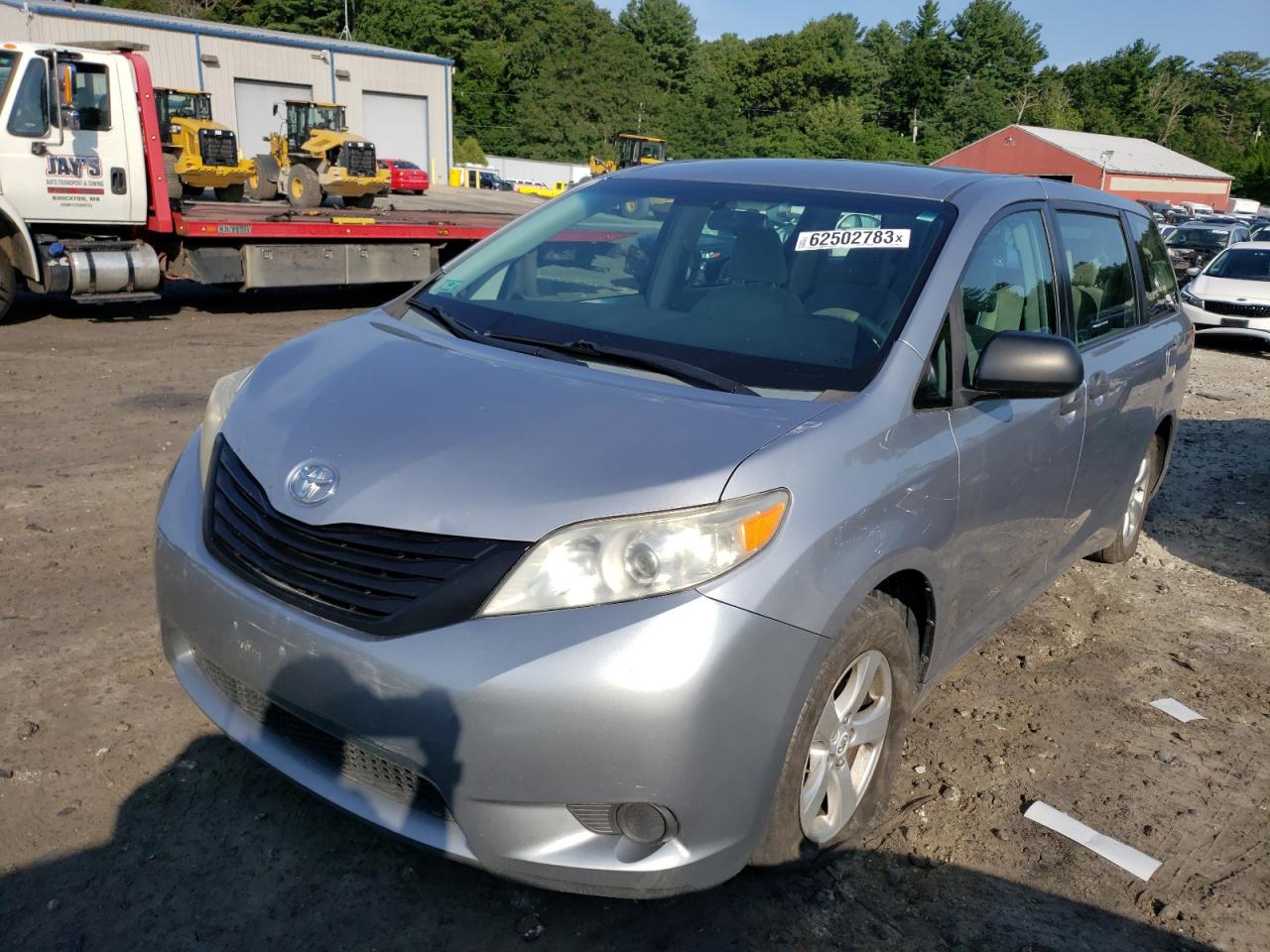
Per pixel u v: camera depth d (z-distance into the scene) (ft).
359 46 137.18
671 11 326.03
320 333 10.61
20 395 24.17
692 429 7.92
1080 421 12.00
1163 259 16.65
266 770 9.87
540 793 7.04
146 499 17.28
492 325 10.36
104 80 34.86
